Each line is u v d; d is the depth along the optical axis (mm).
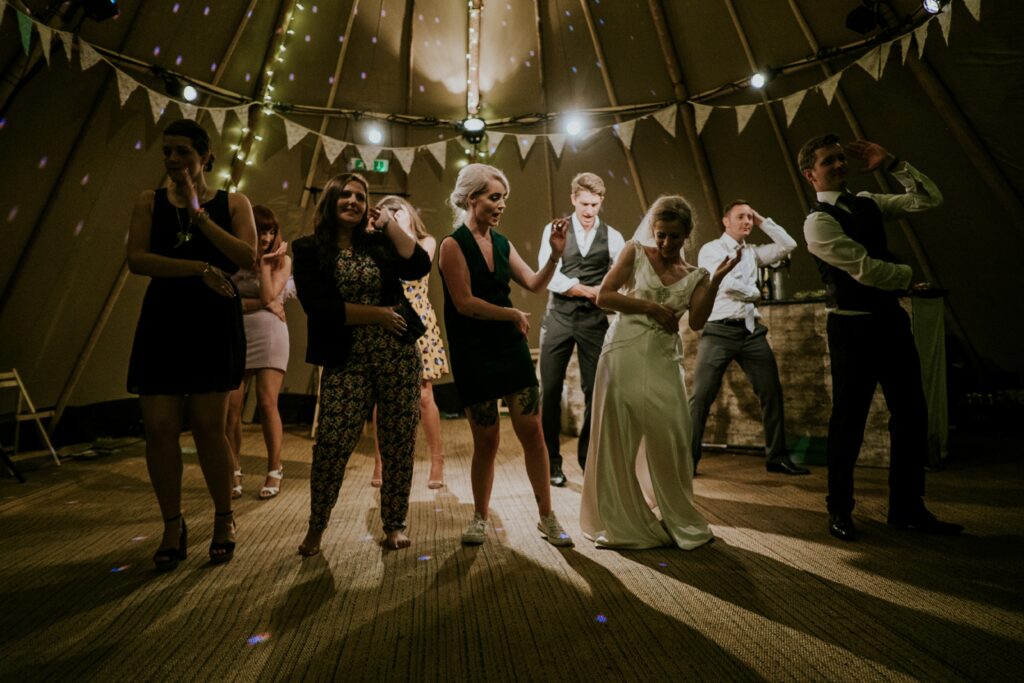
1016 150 4609
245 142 5598
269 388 3238
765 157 5660
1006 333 5238
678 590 1916
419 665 1480
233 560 2232
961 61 4512
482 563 2178
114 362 5270
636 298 2410
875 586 1925
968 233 5086
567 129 5938
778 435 3645
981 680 1380
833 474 2455
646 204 6258
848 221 2484
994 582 1940
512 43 5785
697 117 5453
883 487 3219
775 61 5254
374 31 5551
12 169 4070
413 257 2303
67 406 5031
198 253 2121
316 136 5926
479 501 2410
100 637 1649
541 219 6449
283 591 1949
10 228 4215
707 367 3541
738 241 3639
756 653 1517
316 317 2168
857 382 2441
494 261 2322
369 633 1654
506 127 6227
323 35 5441
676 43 5469
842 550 2268
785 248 3635
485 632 1650
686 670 1442
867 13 4395
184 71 4973
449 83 5992
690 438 2418
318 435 2223
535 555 2256
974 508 2770
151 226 2119
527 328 2314
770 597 1853
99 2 3811
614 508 2355
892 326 2441
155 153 4977
